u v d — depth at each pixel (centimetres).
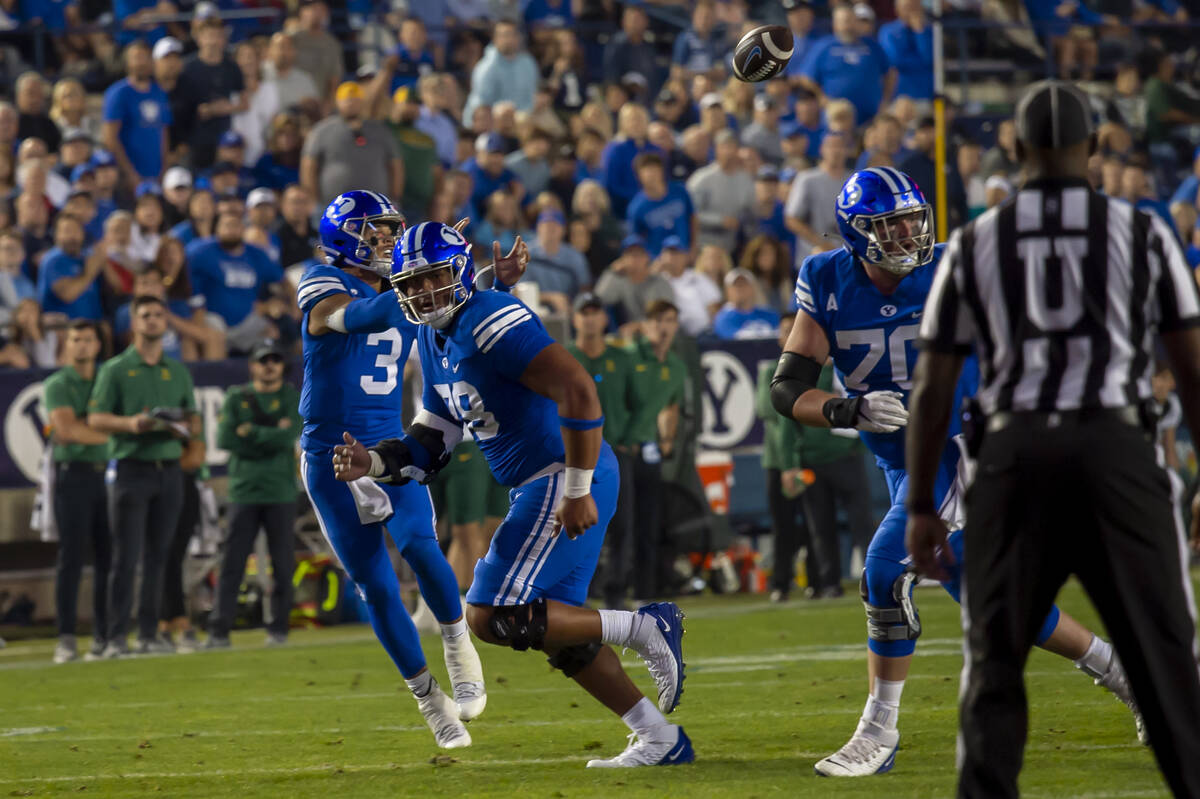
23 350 4097
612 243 5059
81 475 3559
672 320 4000
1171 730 1152
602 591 4062
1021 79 6050
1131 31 6056
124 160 5009
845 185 1702
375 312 1972
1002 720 1172
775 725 2084
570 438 1672
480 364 1727
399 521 2044
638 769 1731
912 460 1227
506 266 1873
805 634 3338
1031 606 1183
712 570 4425
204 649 3644
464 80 6009
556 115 5712
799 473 4094
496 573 1730
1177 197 5622
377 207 2089
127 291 4375
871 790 1534
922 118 5381
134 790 1756
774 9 6438
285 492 3691
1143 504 1153
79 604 4072
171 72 5134
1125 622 1162
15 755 2091
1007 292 1187
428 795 1625
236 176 4847
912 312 1705
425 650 3325
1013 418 1183
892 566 1662
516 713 2327
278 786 1738
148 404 3559
